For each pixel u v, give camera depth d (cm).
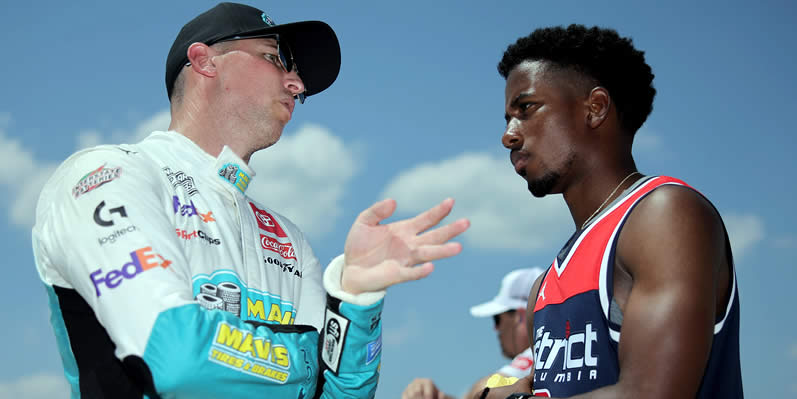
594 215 187
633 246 162
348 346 178
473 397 233
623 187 187
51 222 177
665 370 145
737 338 172
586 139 189
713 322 153
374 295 176
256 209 222
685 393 145
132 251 162
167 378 151
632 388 147
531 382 206
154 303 156
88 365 173
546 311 188
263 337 169
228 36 220
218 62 219
